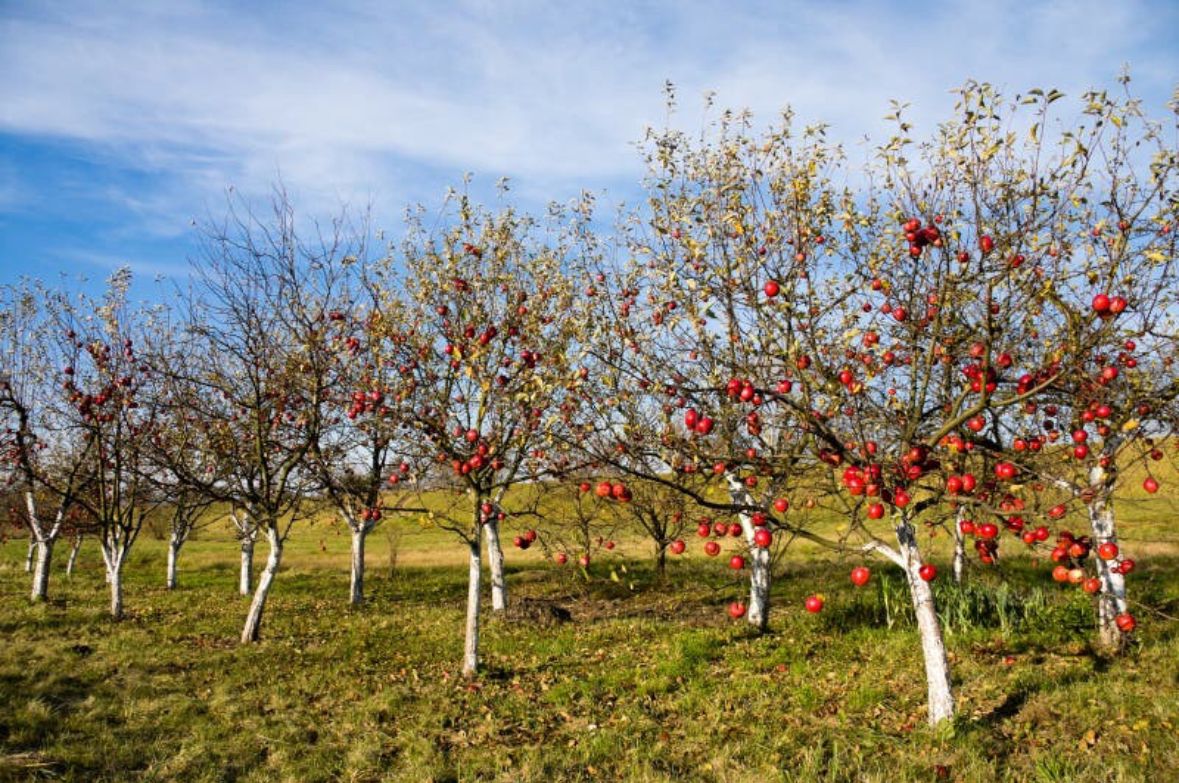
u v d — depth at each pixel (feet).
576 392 26.35
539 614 52.90
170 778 23.45
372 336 37.47
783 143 28.66
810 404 21.86
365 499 42.55
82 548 124.98
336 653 41.65
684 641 40.16
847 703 28.12
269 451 46.52
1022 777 20.70
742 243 26.05
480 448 30.35
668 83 31.83
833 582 60.80
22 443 53.31
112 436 52.54
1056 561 20.43
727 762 23.45
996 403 20.03
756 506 21.84
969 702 26.71
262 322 43.80
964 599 37.73
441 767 24.59
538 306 37.63
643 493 41.11
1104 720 23.86
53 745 25.53
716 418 24.06
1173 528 72.79
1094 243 22.91
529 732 28.14
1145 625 34.88
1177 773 19.65
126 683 34.06
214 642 45.14
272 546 46.50
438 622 52.11
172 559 75.41
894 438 22.24
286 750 26.35
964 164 22.70
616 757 24.98
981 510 21.27
